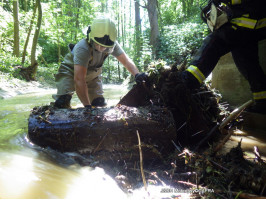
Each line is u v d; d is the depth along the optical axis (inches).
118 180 61.9
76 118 80.8
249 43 86.7
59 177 57.1
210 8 94.0
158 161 75.0
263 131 106.8
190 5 714.2
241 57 91.5
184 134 88.7
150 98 93.1
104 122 77.6
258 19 75.6
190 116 87.6
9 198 41.0
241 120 109.9
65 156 75.2
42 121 81.8
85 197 48.3
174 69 91.6
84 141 77.2
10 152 72.6
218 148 73.2
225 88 136.3
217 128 91.1
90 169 68.1
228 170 59.6
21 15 517.3
